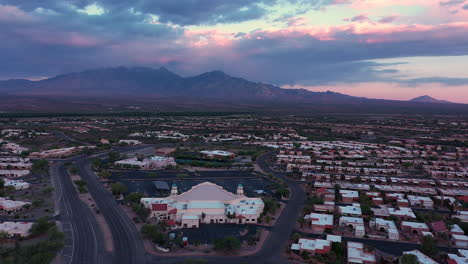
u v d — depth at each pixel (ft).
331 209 608.60
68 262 424.05
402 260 416.87
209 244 479.82
